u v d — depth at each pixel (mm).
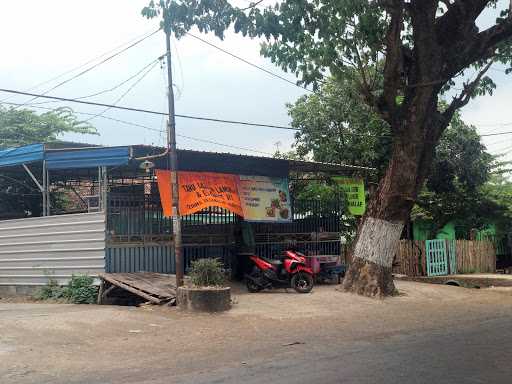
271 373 6816
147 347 8688
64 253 14867
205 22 11047
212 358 7805
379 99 13758
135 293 12773
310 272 15109
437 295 15609
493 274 22516
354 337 9453
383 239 14750
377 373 6797
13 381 6617
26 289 15539
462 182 23062
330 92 21891
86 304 13633
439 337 9406
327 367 7129
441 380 6469
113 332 9852
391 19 12547
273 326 10594
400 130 14039
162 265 15414
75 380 6645
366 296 14602
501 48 14648
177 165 14133
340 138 22047
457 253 22906
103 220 14156
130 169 15445
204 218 16750
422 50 13430
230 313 11867
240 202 16062
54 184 19062
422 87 13625
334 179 19812
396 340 9125
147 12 11016
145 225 15078
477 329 10266
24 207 20297
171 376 6754
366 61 13719
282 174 17188
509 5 13359
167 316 11469
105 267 14047
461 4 13555
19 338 9195
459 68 13773
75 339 9219
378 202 14891
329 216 19719
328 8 11758
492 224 27422
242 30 11273
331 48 12297
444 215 24484
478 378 6570
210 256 16812
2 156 15703
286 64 13070
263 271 14898
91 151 14164
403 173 14211
